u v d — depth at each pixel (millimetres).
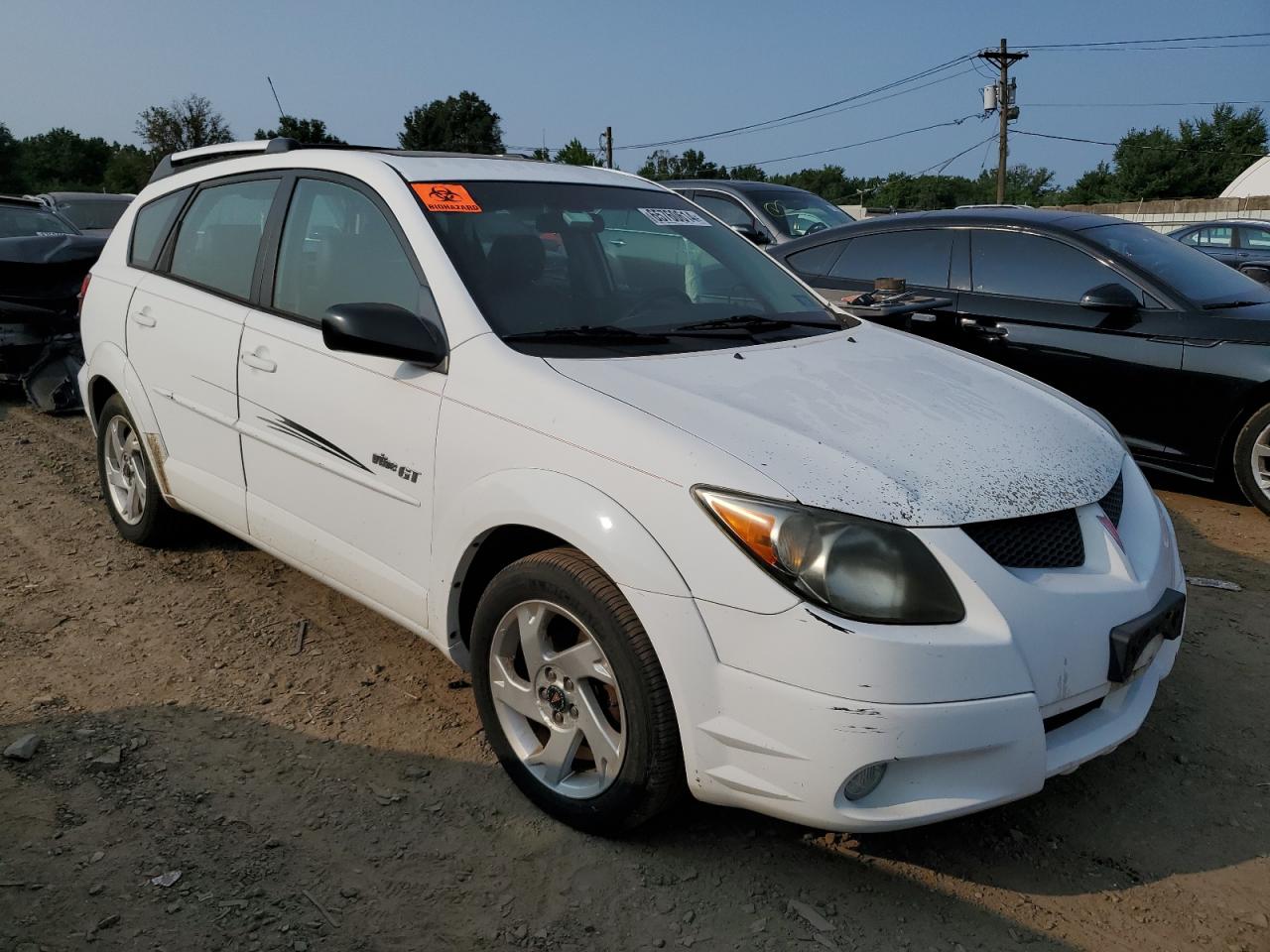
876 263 6809
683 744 2438
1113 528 2707
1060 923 2482
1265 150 59719
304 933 2379
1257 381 5281
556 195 3615
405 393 3045
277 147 3982
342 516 3314
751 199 10852
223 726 3262
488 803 2895
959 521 2383
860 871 2654
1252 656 3887
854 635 2234
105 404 4656
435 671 3666
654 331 3197
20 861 2574
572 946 2375
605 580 2541
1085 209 28516
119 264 4566
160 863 2592
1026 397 3195
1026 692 2336
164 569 4492
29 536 4891
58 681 3504
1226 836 2830
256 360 3570
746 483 2357
